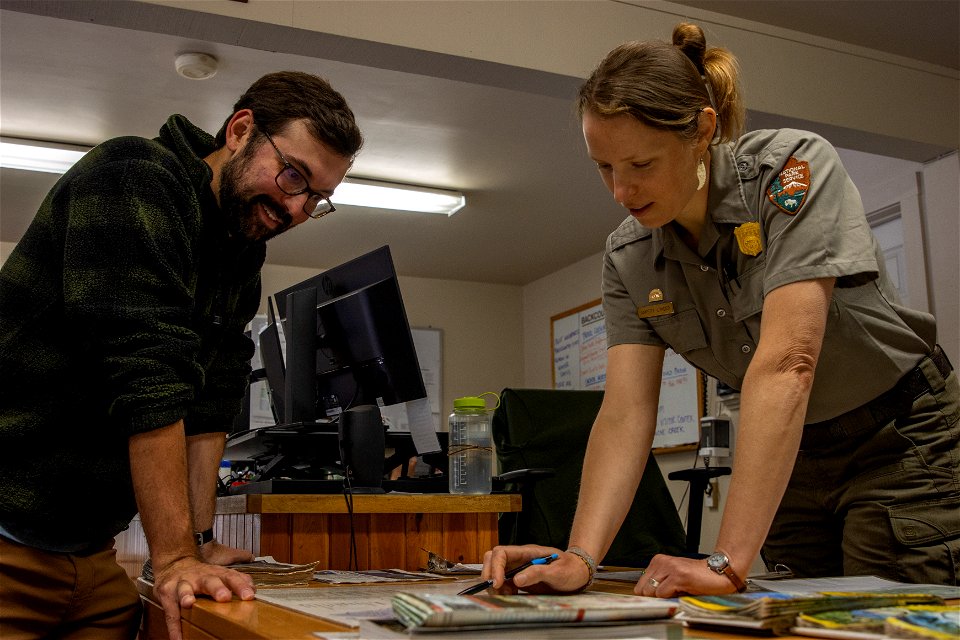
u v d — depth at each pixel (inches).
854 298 51.2
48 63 126.8
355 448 78.2
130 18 96.8
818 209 45.6
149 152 51.1
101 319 46.8
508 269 235.6
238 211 55.9
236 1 98.0
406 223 195.9
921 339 53.9
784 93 126.5
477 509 76.2
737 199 49.6
